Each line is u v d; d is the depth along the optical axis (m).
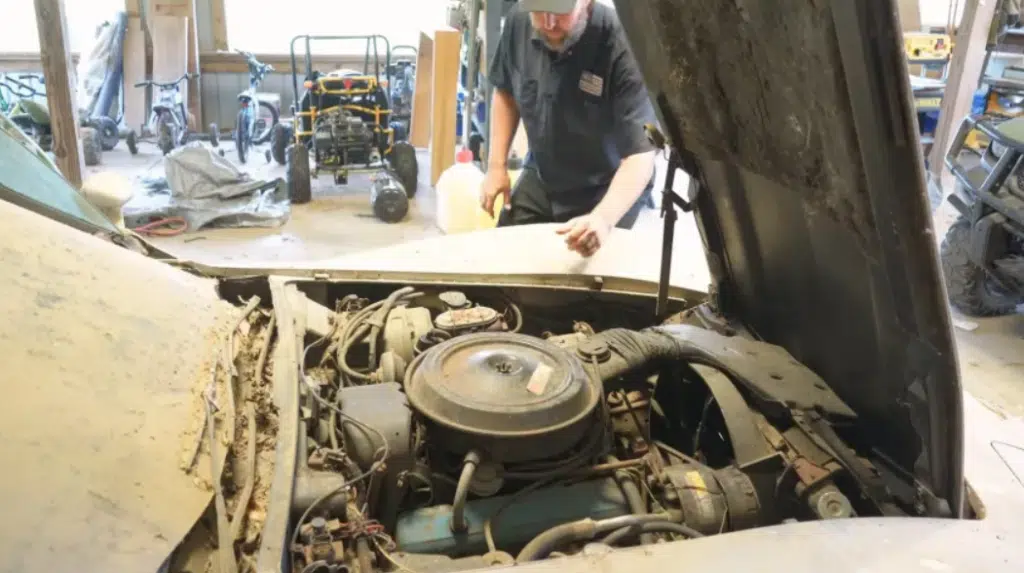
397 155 6.04
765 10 1.17
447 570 1.29
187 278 1.83
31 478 1.05
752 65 1.32
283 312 1.80
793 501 1.47
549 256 2.43
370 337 1.84
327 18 8.00
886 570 1.18
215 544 1.18
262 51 7.78
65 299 1.39
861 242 1.26
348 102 6.18
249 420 1.42
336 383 1.77
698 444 1.70
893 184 1.08
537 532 1.46
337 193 6.18
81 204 2.02
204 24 7.62
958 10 7.34
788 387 1.61
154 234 5.08
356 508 1.37
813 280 1.59
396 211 5.55
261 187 5.63
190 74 7.36
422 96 6.93
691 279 2.30
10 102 6.99
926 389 1.25
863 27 0.97
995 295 4.17
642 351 1.72
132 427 1.23
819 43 1.08
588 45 2.84
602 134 3.06
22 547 0.98
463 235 2.58
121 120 7.51
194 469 1.24
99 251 1.61
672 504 1.46
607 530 1.36
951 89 5.55
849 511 1.36
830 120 1.17
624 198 2.64
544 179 3.36
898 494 1.42
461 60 6.75
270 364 1.63
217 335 1.61
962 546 1.24
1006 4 6.07
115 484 1.12
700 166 1.75
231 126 7.89
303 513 1.28
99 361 1.30
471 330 1.84
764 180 1.53
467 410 1.44
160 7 7.29
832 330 1.60
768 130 1.40
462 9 6.63
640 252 2.48
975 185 3.94
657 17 1.46
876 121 1.04
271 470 1.34
